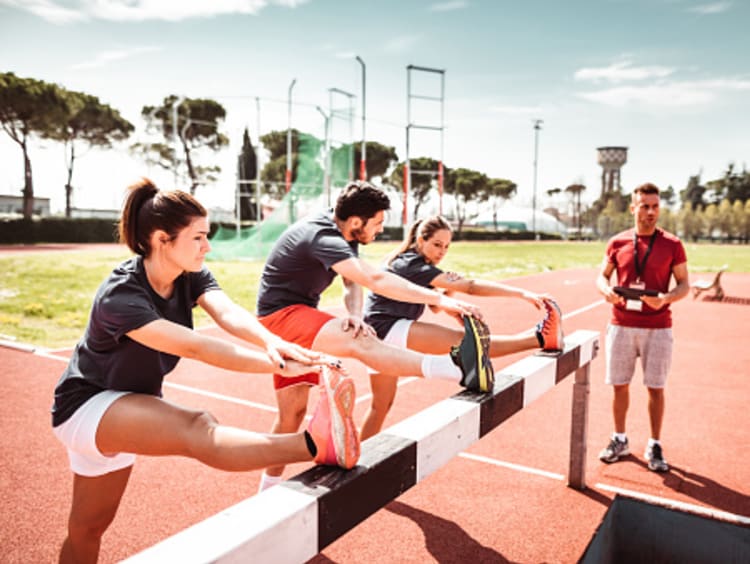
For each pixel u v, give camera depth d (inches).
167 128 1769.2
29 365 238.7
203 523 40.9
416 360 88.4
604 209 2972.4
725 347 306.2
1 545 102.7
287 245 105.8
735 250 1706.4
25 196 1449.3
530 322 389.4
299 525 43.6
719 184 3058.6
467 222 2979.8
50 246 1273.4
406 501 121.0
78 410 64.2
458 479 132.5
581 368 124.6
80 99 1535.4
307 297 109.2
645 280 143.9
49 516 113.7
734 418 183.5
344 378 53.6
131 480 130.8
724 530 112.3
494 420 79.4
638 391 215.6
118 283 63.4
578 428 125.3
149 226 64.6
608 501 121.4
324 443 51.1
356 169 2107.5
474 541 105.0
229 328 68.5
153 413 60.4
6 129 1393.9
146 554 36.5
